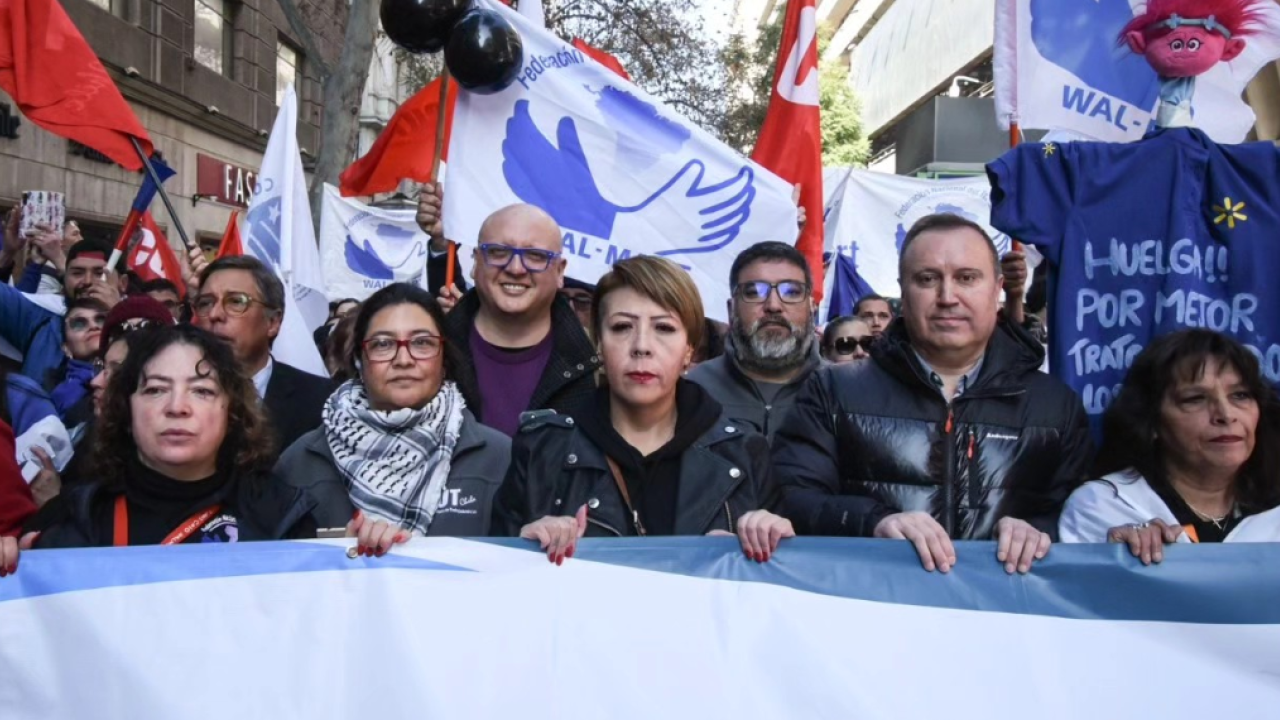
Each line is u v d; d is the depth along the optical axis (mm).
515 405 3637
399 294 2998
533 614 2246
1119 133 3475
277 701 2166
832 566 2281
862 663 2229
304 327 5223
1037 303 4023
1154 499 2582
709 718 2207
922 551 2248
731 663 2232
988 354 2793
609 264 4422
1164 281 2984
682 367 2637
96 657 2150
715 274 4488
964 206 8781
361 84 11383
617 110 4453
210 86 19625
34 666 2143
